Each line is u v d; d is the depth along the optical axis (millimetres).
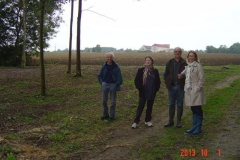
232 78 17469
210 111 8859
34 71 21844
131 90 12750
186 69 6672
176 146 5949
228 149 5727
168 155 5465
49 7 11344
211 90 12977
